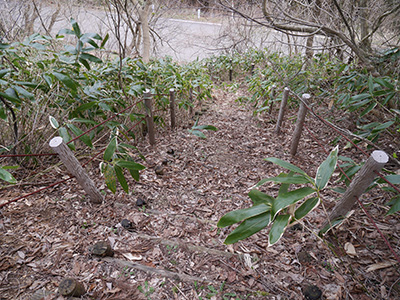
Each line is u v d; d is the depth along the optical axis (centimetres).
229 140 345
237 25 529
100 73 289
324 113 360
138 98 318
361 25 343
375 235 177
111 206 205
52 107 241
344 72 360
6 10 332
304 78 396
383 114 307
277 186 248
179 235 183
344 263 157
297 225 186
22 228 176
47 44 249
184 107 392
